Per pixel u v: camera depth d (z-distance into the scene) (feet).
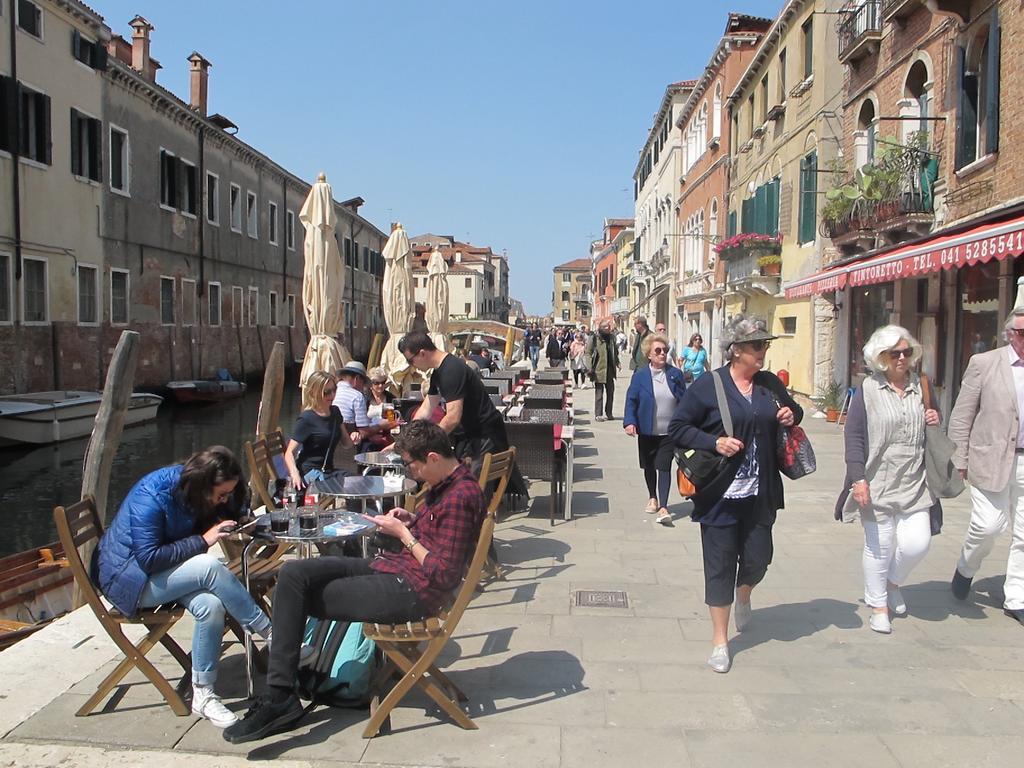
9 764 11.73
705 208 111.14
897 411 16.69
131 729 12.77
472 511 13.08
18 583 23.61
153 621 13.10
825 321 62.49
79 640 16.35
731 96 90.79
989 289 39.78
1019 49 36.01
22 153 72.38
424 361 20.30
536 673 14.97
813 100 64.08
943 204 43.47
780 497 15.66
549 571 21.40
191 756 12.02
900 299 50.11
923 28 46.16
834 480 35.01
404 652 13.58
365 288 209.26
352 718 13.28
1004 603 18.39
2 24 68.74
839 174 57.88
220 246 116.16
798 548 23.76
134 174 91.91
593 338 58.49
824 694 14.10
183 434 79.66
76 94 80.23
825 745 12.37
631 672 15.03
